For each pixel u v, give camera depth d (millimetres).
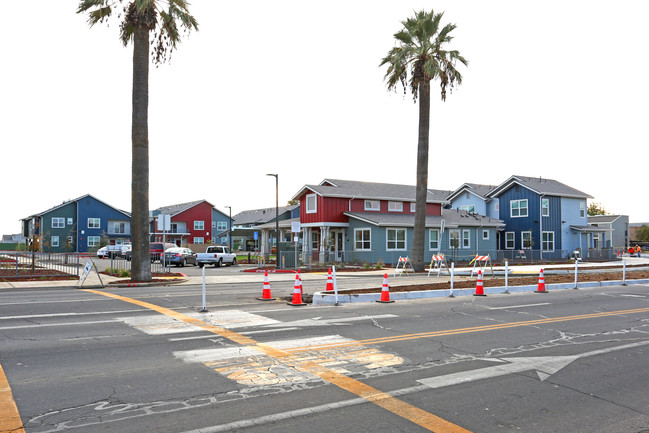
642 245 78750
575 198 47844
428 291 15383
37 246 32469
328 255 32750
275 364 6953
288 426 4770
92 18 20344
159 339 8492
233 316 10977
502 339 8953
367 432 4656
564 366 7133
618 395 5898
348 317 11039
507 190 47875
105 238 57781
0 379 6121
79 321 10211
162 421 4844
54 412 5047
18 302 13328
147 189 21000
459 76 27656
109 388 5816
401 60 27078
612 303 14312
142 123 20703
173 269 33438
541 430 4805
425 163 27562
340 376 6434
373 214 37500
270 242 61750
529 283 19312
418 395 5746
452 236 39781
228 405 5312
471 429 4785
